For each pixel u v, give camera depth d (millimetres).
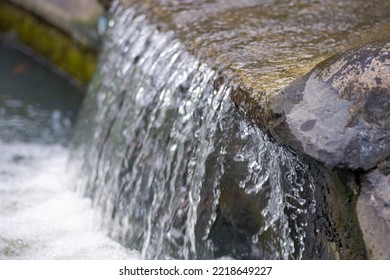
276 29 4023
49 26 6941
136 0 4781
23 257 3926
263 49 3734
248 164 3430
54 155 5344
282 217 3312
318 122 2799
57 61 6867
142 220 4074
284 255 3338
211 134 3592
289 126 2861
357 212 2760
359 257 2807
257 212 3459
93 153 4641
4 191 4680
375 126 2727
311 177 3059
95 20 6523
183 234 3799
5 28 7352
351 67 2873
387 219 2660
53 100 6344
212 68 3652
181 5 4523
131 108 4297
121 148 4281
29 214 4391
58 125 5879
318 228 3107
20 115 6008
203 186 3658
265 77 3330
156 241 3939
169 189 3889
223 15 4297
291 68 3432
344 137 2723
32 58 7094
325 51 3666
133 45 4520
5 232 4121
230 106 3455
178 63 3973
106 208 4336
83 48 6605
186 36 4066
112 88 4637
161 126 4000
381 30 3918
